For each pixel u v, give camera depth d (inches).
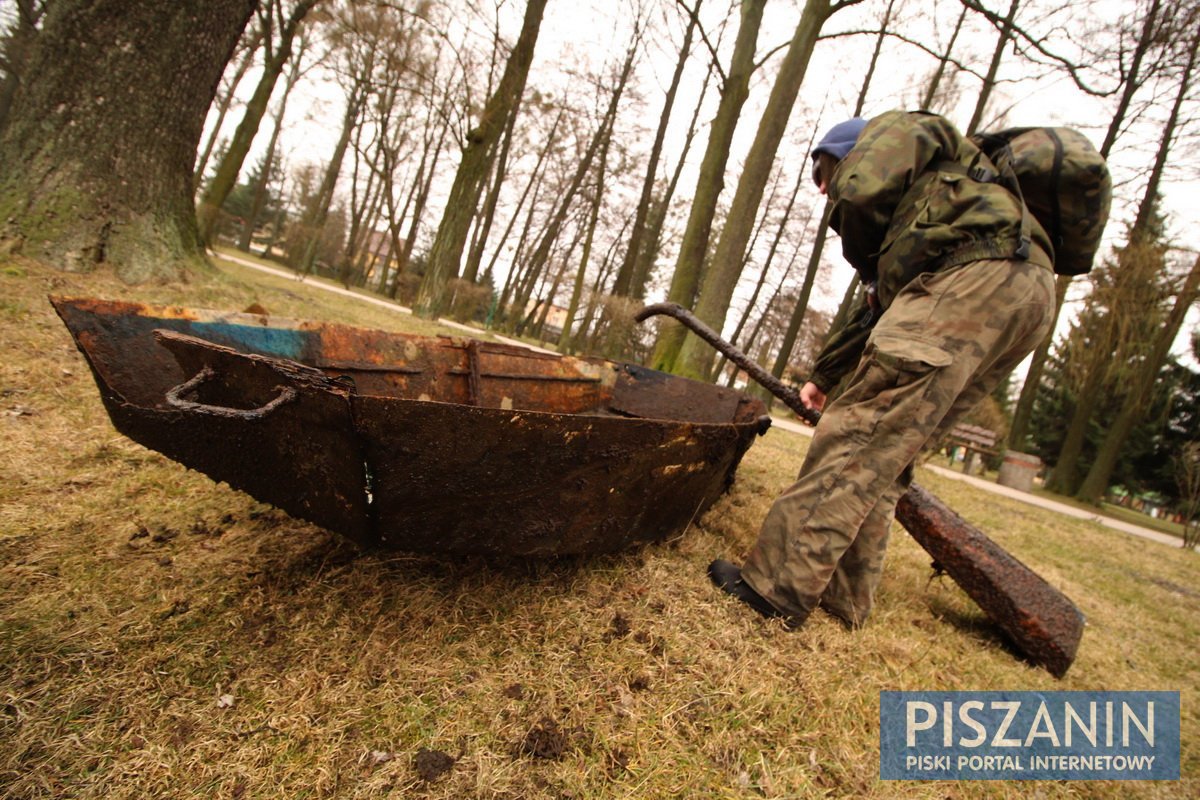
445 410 44.0
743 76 296.8
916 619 86.7
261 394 44.9
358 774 41.5
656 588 72.1
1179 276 461.4
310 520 54.0
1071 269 72.9
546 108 663.8
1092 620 112.9
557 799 42.4
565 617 62.9
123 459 82.9
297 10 416.5
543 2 402.9
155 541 65.0
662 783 45.6
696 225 302.7
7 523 62.7
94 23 145.2
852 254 80.4
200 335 61.0
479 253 708.0
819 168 84.8
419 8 454.6
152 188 159.9
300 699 46.6
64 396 97.0
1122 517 531.2
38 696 42.6
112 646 48.3
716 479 80.9
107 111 148.2
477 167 424.8
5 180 141.3
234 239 1537.9
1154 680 88.8
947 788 53.5
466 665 53.6
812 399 93.4
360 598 59.7
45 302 126.7
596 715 50.8
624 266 593.3
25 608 50.6
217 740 42.1
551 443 51.0
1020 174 66.9
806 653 66.8
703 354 278.7
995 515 226.4
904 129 69.7
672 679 57.0
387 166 764.0
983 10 286.5
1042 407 880.9
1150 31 400.8
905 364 66.0
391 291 1079.6
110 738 40.9
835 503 69.4
